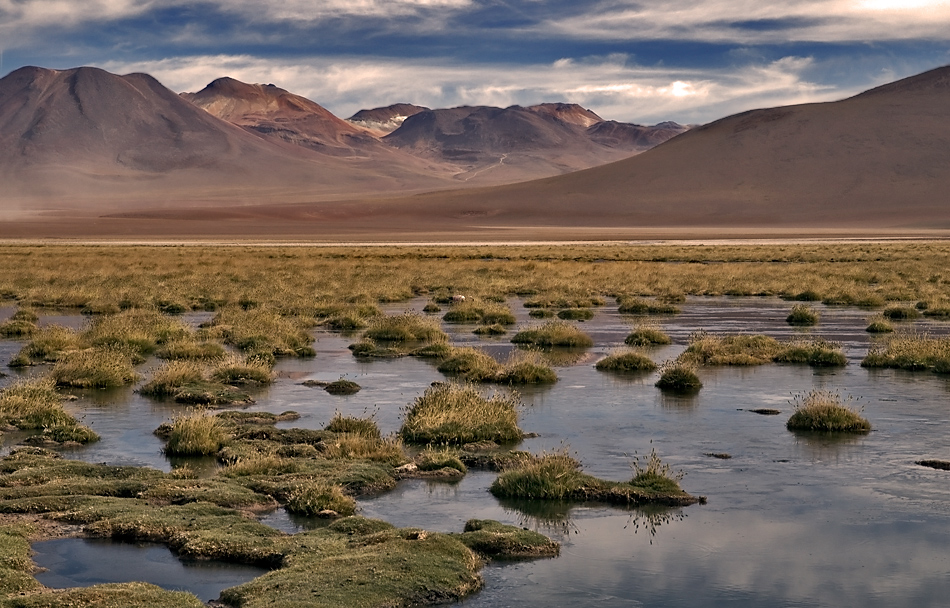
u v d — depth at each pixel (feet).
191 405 70.03
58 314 139.85
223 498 44.42
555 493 46.73
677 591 35.09
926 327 125.08
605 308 154.10
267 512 43.98
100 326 105.70
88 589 32.83
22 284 184.96
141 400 72.08
